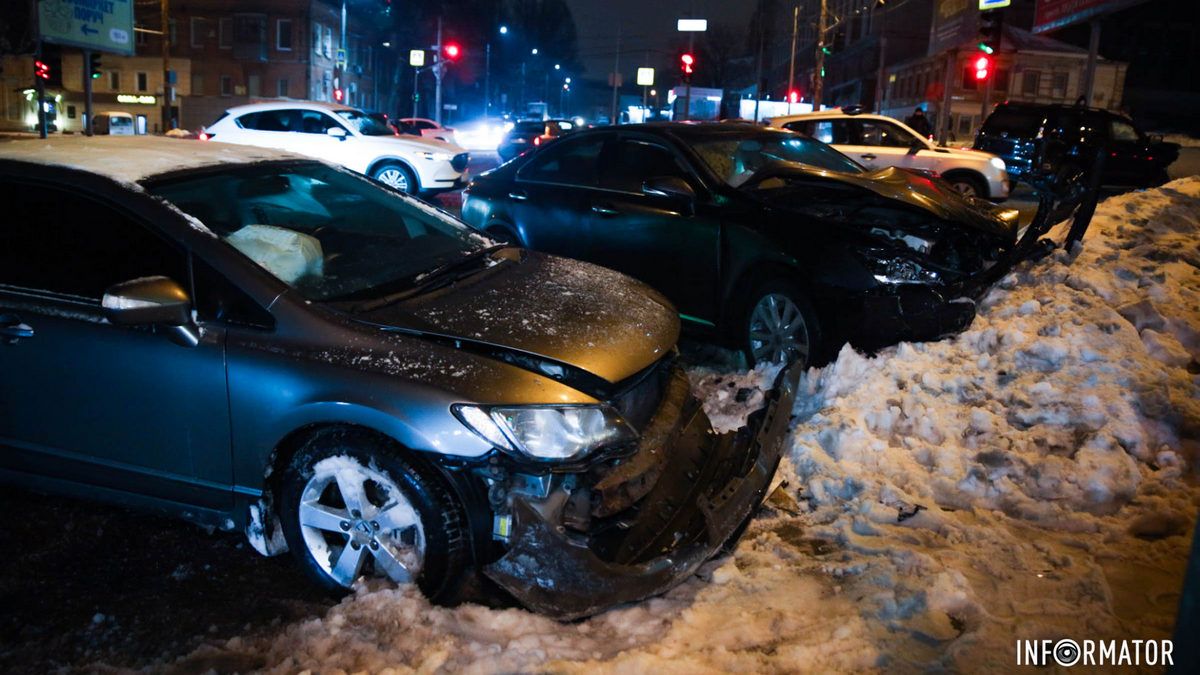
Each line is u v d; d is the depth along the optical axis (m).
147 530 4.14
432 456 3.18
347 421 3.29
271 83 59.31
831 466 4.36
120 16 31.08
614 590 3.15
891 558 3.56
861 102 64.44
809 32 80.88
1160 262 6.14
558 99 120.50
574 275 4.32
